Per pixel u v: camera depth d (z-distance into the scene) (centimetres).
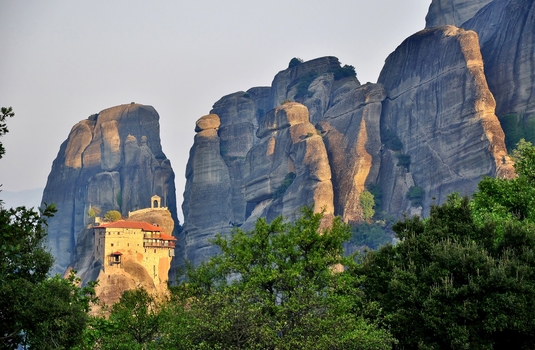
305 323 7150
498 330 8100
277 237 8425
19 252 6238
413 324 8175
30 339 6562
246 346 7081
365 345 7144
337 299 7619
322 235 8481
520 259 8525
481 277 8025
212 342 7100
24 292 6438
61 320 6619
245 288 7594
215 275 8806
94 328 8425
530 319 7944
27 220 5756
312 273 8225
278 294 8338
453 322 7925
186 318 7825
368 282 8756
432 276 8288
